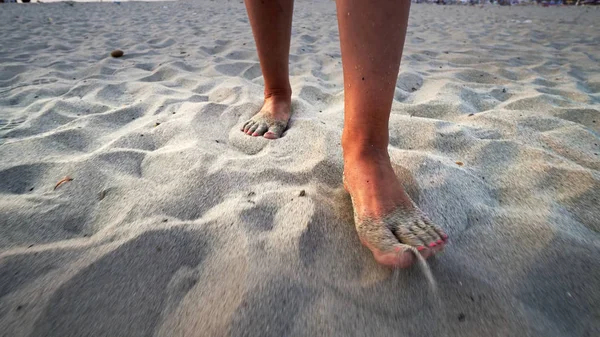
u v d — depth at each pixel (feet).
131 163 4.27
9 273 2.65
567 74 8.25
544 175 3.85
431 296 2.52
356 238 3.08
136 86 7.59
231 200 3.54
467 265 2.76
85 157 4.26
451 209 3.39
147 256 2.84
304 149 4.50
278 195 3.60
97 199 3.62
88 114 6.07
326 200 3.55
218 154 4.42
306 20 19.65
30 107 6.26
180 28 16.62
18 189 3.83
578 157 4.27
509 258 2.82
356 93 3.17
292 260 2.80
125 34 14.85
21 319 2.34
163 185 3.78
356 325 2.34
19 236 3.04
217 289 2.56
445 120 5.61
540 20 19.65
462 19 20.67
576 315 2.38
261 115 5.26
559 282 2.61
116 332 2.30
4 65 9.36
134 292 2.55
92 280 2.62
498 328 2.29
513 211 3.35
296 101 6.11
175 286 2.60
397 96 6.75
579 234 3.02
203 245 2.96
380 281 2.64
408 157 4.16
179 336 2.27
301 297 2.51
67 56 10.74
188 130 5.03
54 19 19.02
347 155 3.43
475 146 4.53
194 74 8.72
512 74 8.43
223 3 31.83
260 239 3.01
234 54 11.04
